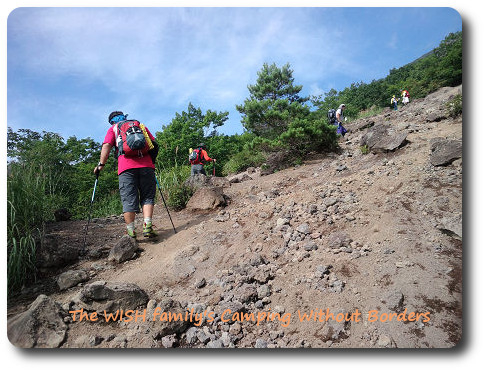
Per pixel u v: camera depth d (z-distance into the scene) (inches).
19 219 127.6
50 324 86.4
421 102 520.1
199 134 747.4
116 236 165.6
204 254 129.2
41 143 383.6
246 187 256.8
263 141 364.2
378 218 132.6
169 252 138.3
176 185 250.1
